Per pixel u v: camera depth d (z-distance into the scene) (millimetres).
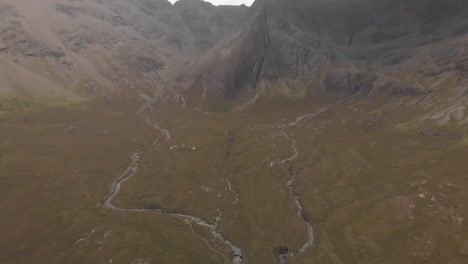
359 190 168250
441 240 122188
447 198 146625
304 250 129875
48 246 131375
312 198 167250
